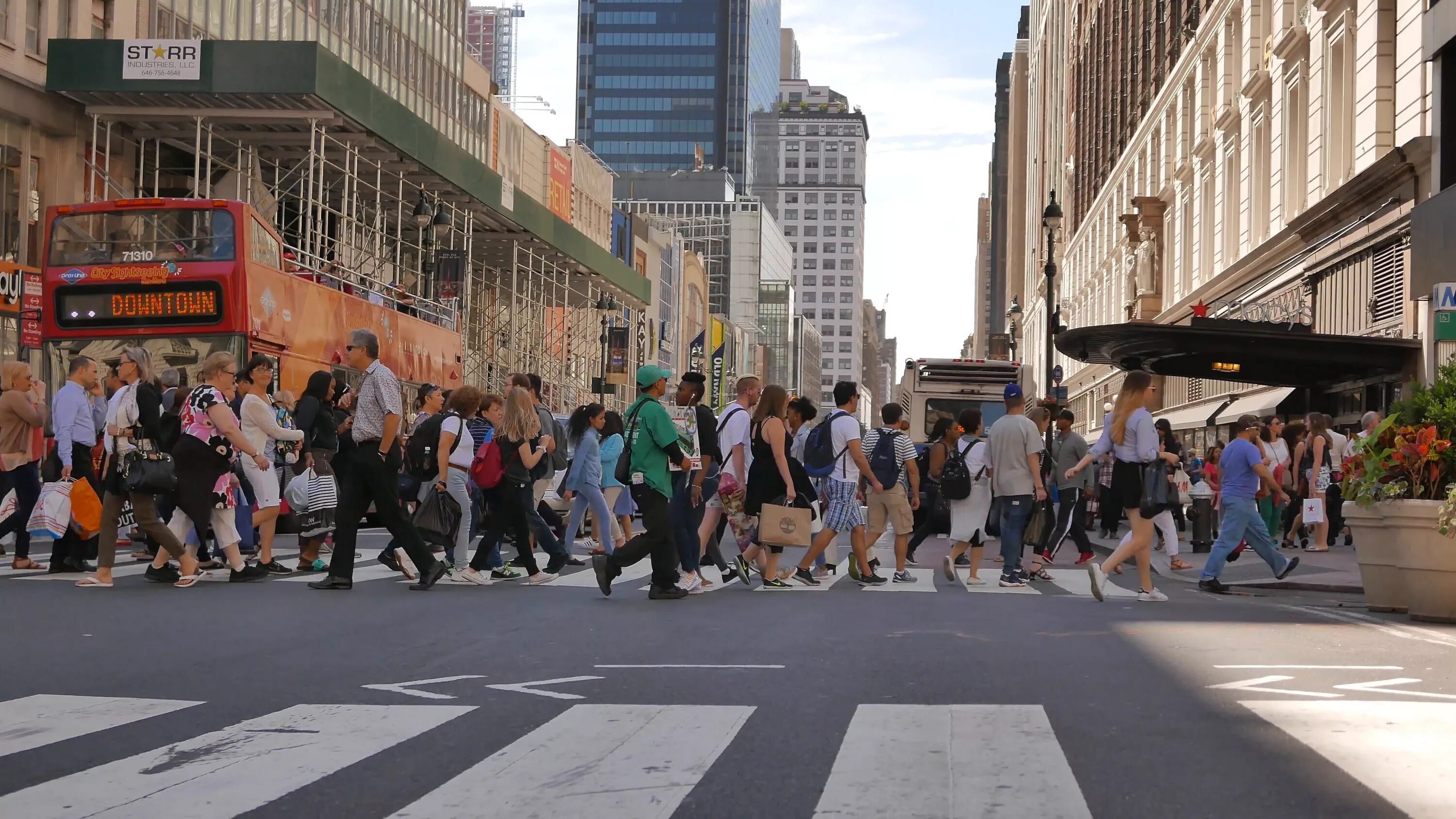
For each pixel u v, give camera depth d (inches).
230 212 821.2
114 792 206.7
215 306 808.9
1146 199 2175.2
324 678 317.4
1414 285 956.6
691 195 6688.0
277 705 282.0
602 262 2507.4
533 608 471.2
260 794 205.8
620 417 723.4
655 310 4291.3
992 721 258.2
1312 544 900.6
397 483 531.8
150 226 822.5
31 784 213.5
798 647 370.6
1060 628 414.0
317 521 598.9
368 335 530.6
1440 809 191.6
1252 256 1505.9
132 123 1395.2
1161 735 244.8
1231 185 1708.9
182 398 626.2
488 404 620.1
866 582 591.8
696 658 348.8
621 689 300.2
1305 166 1370.6
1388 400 1063.6
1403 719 259.6
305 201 1708.9
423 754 234.4
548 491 871.1
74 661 340.5
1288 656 350.6
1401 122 1066.7
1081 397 3280.0
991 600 516.1
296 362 890.7
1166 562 714.2
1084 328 979.9
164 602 474.0
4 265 1196.5
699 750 235.6
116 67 1280.8
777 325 7096.5
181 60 1282.0
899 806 195.5
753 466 558.3
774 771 219.3
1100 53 3152.1
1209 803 195.5
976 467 597.0
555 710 275.7
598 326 2896.2
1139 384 526.9
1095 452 530.6
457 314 1381.6
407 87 2126.0
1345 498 489.1
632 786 209.6
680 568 605.9
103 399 637.3
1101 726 254.1
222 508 536.7
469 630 408.8
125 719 265.6
